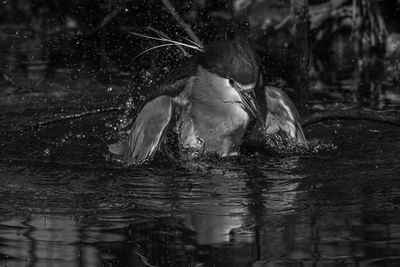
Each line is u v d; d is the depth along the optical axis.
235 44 11.29
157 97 11.26
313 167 10.40
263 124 11.30
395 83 15.02
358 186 9.38
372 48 16.91
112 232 7.86
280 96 11.66
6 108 13.79
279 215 8.31
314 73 16.00
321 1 17.62
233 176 10.01
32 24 17.20
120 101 14.25
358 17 17.00
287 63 15.77
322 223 8.02
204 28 16.27
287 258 7.11
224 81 11.16
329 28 17.39
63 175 10.04
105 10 16.61
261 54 15.97
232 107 11.29
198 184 9.62
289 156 11.05
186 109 11.51
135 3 16.20
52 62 16.53
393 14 17.19
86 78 15.70
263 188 9.40
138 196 9.08
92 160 10.85
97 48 16.64
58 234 7.81
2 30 17.22
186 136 11.55
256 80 11.08
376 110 13.15
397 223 7.98
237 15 16.52
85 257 7.20
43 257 7.19
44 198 9.03
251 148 11.69
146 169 10.38
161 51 15.86
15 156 11.00
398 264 6.89
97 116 13.27
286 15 16.44
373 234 7.68
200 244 7.48
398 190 9.17
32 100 14.30
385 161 10.60
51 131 12.34
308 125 12.56
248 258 7.09
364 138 11.88
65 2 16.94
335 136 12.01
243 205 8.70
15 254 7.29
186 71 11.63
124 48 16.42
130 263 7.03
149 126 10.91
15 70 16.00
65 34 16.92
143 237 7.69
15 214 8.45
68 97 14.53
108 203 8.83
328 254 7.15
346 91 14.50
